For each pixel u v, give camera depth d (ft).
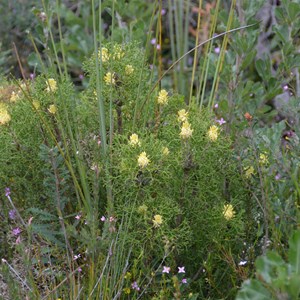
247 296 2.22
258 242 3.04
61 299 2.80
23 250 2.62
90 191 3.11
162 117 3.15
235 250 2.98
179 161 2.76
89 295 2.61
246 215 3.02
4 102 3.49
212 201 2.96
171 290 2.75
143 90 3.21
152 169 2.68
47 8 3.49
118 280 2.75
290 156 3.23
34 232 3.07
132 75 3.07
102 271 2.65
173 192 2.85
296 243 2.14
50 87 3.05
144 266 2.80
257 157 2.94
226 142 3.06
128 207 2.77
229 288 2.91
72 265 2.89
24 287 2.90
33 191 3.19
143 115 3.19
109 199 2.83
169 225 2.85
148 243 2.85
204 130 2.91
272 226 2.80
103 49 3.12
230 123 3.82
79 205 2.96
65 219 3.13
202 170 2.83
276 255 2.15
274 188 3.12
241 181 3.01
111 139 2.95
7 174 3.21
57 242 2.96
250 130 3.27
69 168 2.90
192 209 2.85
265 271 2.14
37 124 3.13
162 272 2.79
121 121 3.12
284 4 3.91
